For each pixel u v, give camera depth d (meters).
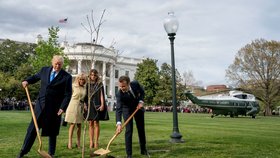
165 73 73.56
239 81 60.88
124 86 6.14
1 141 8.34
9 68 64.38
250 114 36.38
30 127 6.00
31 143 6.01
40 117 5.93
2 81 54.78
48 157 5.54
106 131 11.83
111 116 28.84
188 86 82.06
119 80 6.19
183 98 75.00
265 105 61.94
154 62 73.88
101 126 14.39
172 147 7.68
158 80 72.31
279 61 58.97
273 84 59.34
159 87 72.19
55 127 6.03
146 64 73.25
